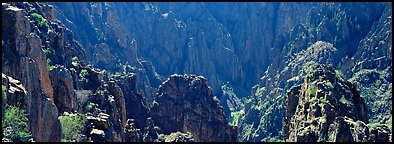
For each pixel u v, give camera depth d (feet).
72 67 637.30
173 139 623.36
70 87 543.39
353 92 570.87
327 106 512.63
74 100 544.21
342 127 479.82
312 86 556.92
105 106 588.50
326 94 535.19
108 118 523.29
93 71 647.97
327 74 568.82
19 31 491.72
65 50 636.48
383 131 482.28
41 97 466.29
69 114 500.74
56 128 459.73
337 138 474.49
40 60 506.89
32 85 477.77
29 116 433.89
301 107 561.43
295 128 541.34
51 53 597.93
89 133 476.95
